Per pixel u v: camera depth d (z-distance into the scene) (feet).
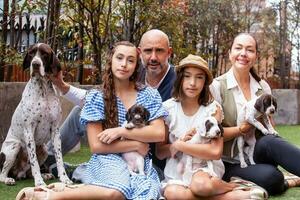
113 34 30.68
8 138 16.96
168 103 14.79
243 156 15.67
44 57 16.20
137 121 13.55
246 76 16.15
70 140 17.83
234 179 14.97
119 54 14.02
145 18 30.45
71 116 17.76
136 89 14.47
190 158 13.80
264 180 14.89
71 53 30.19
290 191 15.98
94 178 13.52
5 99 21.72
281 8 53.83
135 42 30.60
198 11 42.65
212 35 45.88
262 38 54.54
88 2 27.40
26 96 16.31
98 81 28.48
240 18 48.06
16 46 26.07
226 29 45.68
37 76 16.21
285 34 53.62
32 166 16.29
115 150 13.58
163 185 13.55
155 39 16.01
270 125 15.84
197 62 14.29
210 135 13.62
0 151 18.13
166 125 14.61
